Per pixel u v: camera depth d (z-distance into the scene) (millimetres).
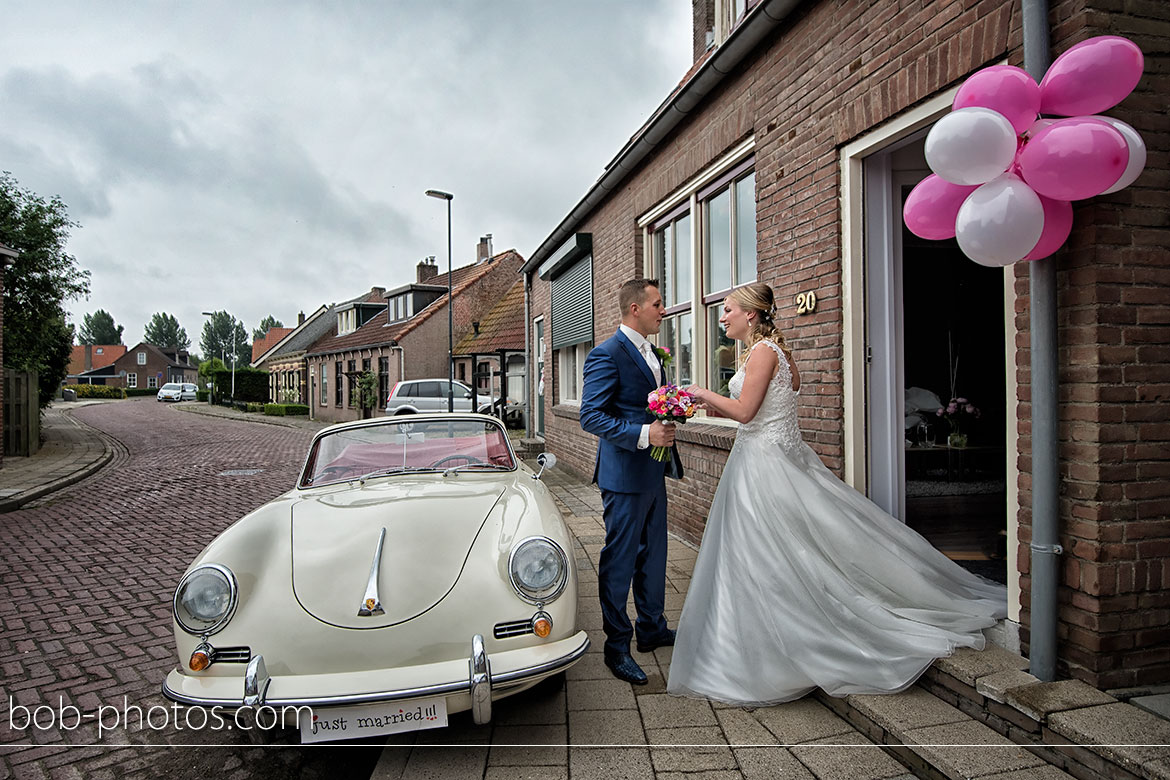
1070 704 2156
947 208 2520
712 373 5660
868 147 3445
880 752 2438
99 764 2688
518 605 2539
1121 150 1964
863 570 2811
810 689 2854
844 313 3664
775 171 4316
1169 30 2342
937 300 5145
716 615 2996
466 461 3834
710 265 5680
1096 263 2248
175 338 140625
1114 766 1921
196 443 17859
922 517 4402
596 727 2701
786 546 2859
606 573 3203
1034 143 2074
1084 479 2285
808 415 3930
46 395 18922
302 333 39812
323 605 2465
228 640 2398
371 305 32375
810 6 3922
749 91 4656
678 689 2908
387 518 2893
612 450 3201
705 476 5305
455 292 25766
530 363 14125
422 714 2328
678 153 5953
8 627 4168
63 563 5672
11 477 10383
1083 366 2289
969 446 4836
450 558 2666
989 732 2311
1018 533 2570
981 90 2215
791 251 4141
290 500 3297
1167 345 2320
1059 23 2375
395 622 2434
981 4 2721
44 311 16469
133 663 3637
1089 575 2271
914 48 3104
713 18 7656
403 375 24797
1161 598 2305
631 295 3301
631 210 7230
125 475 11508
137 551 6102
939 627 2684
